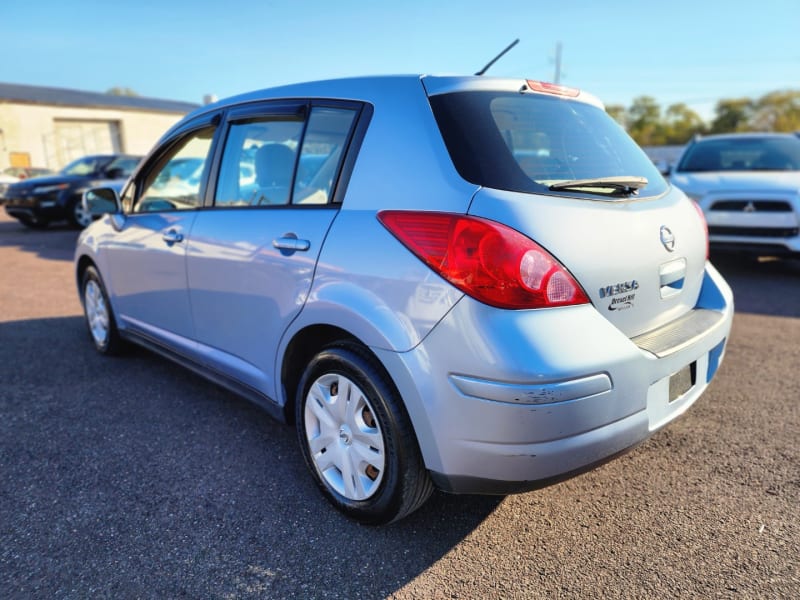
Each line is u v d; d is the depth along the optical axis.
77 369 4.03
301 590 1.95
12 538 2.20
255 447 2.93
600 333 1.88
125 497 2.48
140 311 3.65
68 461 2.78
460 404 1.86
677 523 2.29
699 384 2.39
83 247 4.21
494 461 1.85
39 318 5.40
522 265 1.79
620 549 2.15
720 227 6.59
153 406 3.42
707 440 2.96
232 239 2.74
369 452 2.19
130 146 34.03
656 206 2.36
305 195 2.47
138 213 3.65
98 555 2.11
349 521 2.32
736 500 2.44
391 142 2.17
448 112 2.11
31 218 12.40
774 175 6.70
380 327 2.01
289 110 2.62
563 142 2.35
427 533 2.25
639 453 2.85
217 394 3.60
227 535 2.23
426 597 1.92
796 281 6.60
